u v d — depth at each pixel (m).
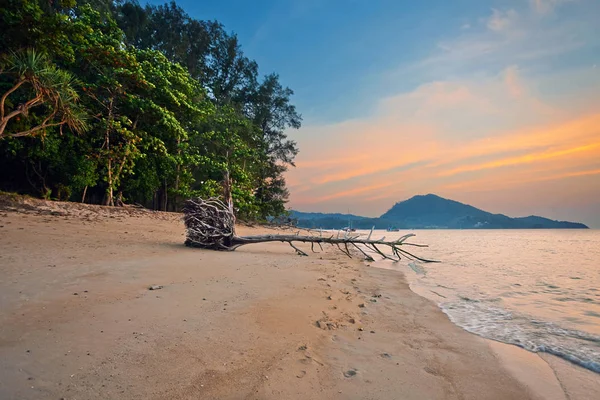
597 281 7.70
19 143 13.34
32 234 7.87
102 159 15.83
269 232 23.41
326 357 2.83
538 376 2.78
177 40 30.84
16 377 1.99
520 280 7.78
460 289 6.57
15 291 3.75
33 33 11.25
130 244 8.48
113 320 3.08
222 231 9.77
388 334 3.59
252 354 2.65
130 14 27.25
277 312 3.80
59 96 11.34
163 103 17.83
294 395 2.15
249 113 38.56
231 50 36.94
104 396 1.89
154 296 3.96
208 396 2.01
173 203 24.80
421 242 31.62
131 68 15.80
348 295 5.22
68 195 17.02
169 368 2.28
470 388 2.51
